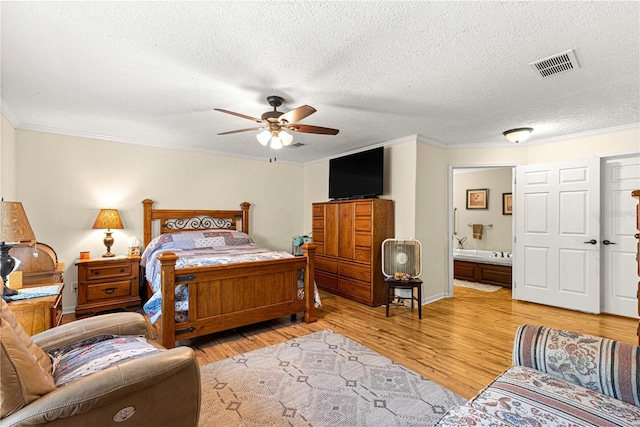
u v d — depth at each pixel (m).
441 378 2.29
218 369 2.42
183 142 4.48
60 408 1.04
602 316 3.72
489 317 3.69
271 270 3.26
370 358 2.61
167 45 1.93
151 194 4.45
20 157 3.53
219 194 5.08
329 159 5.54
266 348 2.80
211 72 2.29
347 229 4.59
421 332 3.21
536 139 4.29
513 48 1.96
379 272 4.22
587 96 2.74
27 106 2.99
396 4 1.55
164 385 1.31
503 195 6.45
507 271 5.30
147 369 1.24
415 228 4.15
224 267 2.94
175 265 2.85
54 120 3.42
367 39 1.86
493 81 2.44
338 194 5.01
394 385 2.19
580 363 1.36
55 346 1.66
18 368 1.04
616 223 3.76
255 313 3.14
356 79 2.41
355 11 1.60
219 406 1.95
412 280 3.76
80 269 3.59
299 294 3.53
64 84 2.49
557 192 4.07
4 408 1.00
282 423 1.80
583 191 3.87
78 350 1.64
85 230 3.95
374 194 4.37
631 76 2.33
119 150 4.20
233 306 3.02
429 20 1.68
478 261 5.72
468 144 4.56
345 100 2.84
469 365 2.49
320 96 2.75
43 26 1.73
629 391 1.23
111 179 4.14
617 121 3.46
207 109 3.08
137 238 4.26
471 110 3.11
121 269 3.84
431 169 4.39
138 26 1.73
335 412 1.90
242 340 3.00
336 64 2.17
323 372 2.37
